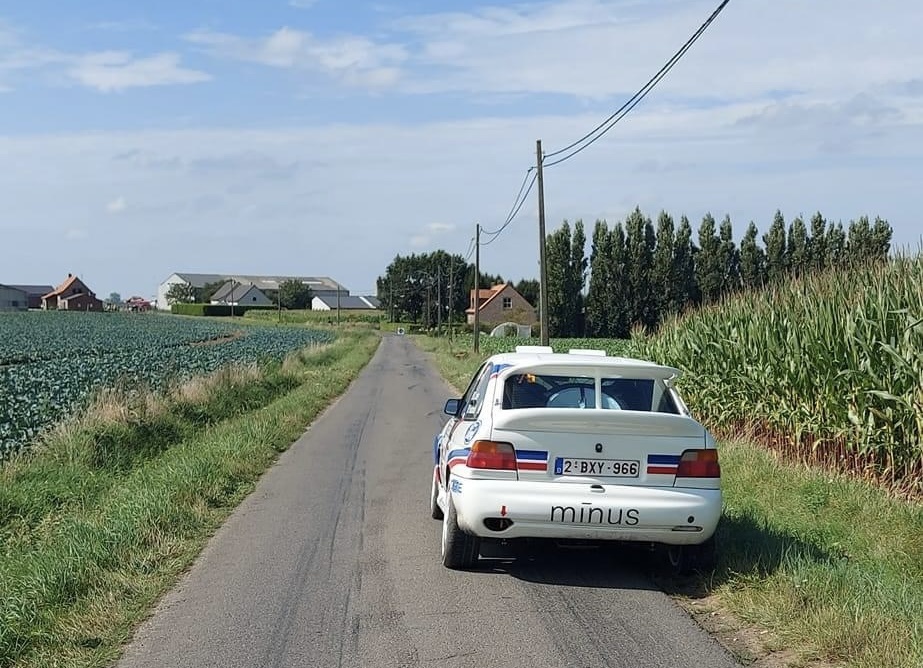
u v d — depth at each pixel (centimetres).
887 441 1045
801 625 556
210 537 875
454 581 709
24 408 1773
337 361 4619
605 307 6297
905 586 617
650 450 676
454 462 729
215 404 2011
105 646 566
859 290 1208
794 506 912
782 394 1316
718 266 5697
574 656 534
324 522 941
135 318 11188
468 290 12619
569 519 659
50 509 1009
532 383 747
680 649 545
